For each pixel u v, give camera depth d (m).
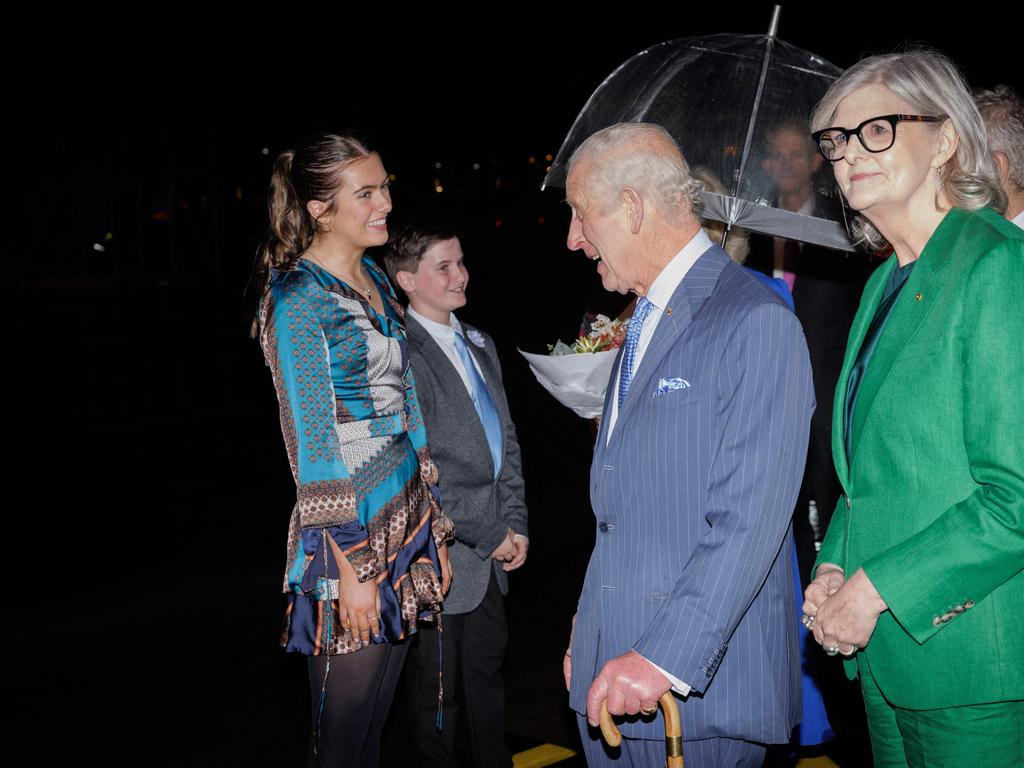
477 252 17.55
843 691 3.95
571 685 2.40
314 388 2.72
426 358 3.49
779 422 2.07
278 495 9.16
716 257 2.25
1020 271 1.84
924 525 1.93
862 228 2.38
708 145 3.34
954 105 1.97
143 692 4.93
